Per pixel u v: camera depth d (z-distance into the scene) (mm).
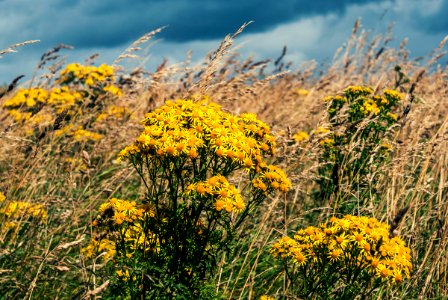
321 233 3496
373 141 5500
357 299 3777
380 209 4973
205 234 3238
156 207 3186
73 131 6188
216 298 3219
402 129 5785
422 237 4852
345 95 5762
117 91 6906
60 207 4918
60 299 4078
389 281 3490
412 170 5367
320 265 3502
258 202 3428
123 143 5914
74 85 7180
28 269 4031
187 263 3170
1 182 4844
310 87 9734
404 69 8180
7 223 4422
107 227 3379
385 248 3359
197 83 4387
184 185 3365
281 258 3648
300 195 5805
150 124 3262
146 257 3236
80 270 3799
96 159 6426
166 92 6547
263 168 3436
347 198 5289
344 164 5266
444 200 5309
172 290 3152
